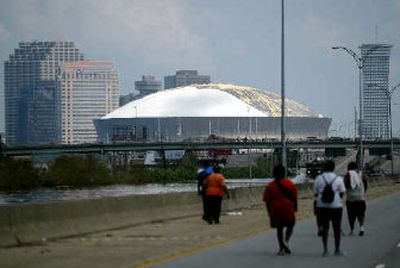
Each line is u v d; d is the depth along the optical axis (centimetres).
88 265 3853
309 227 6203
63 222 5138
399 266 3809
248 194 9312
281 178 4188
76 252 4400
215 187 6556
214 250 4531
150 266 3791
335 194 4116
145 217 6406
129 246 4728
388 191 15575
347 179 5406
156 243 4922
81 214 5391
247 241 5081
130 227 6038
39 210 4894
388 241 5038
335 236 4181
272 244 4881
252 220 7044
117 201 5966
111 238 5197
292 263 3922
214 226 6325
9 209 4600
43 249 4509
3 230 4522
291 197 4191
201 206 7644
